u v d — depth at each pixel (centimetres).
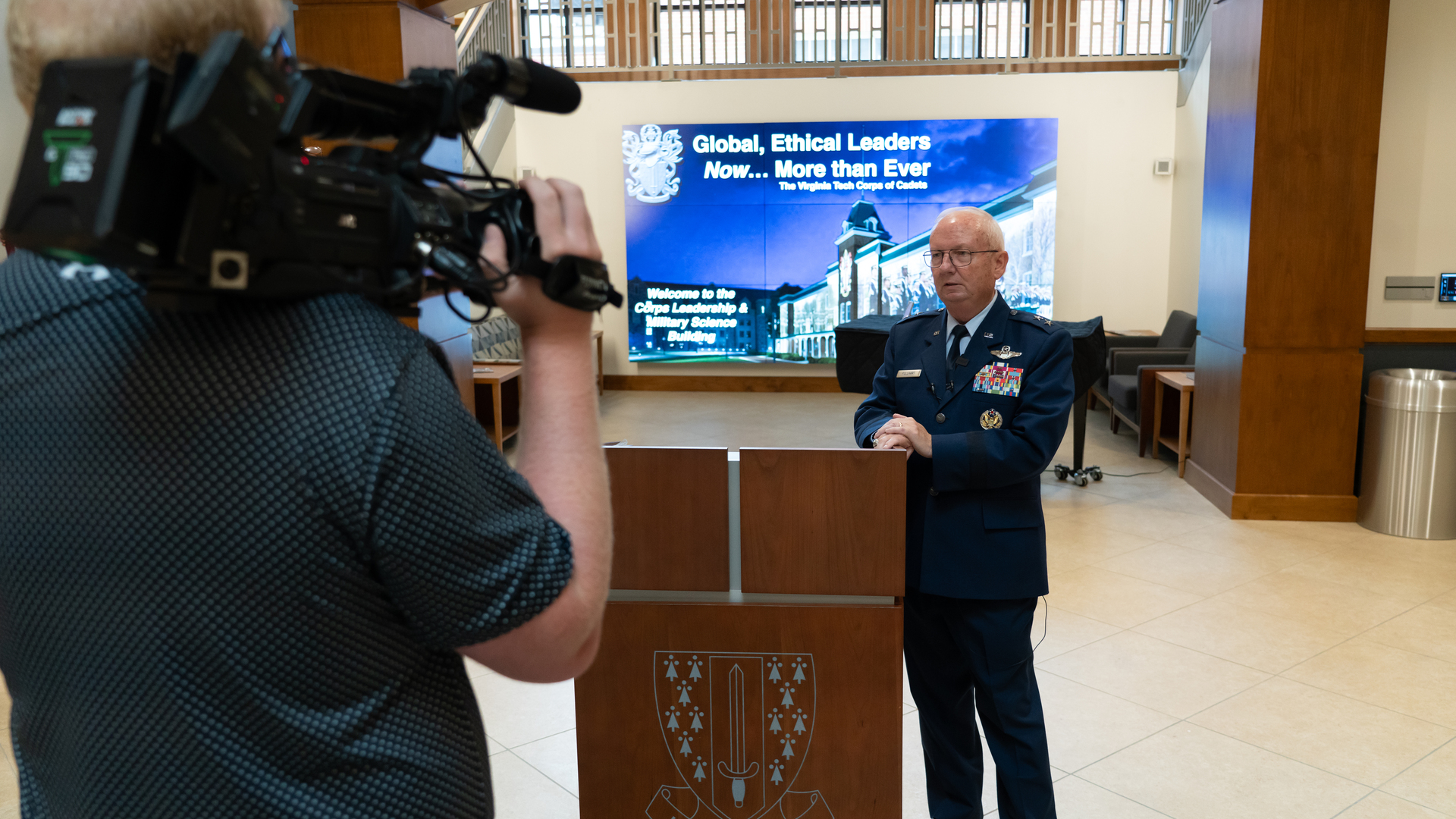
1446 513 475
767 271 908
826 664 190
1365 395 513
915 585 210
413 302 73
